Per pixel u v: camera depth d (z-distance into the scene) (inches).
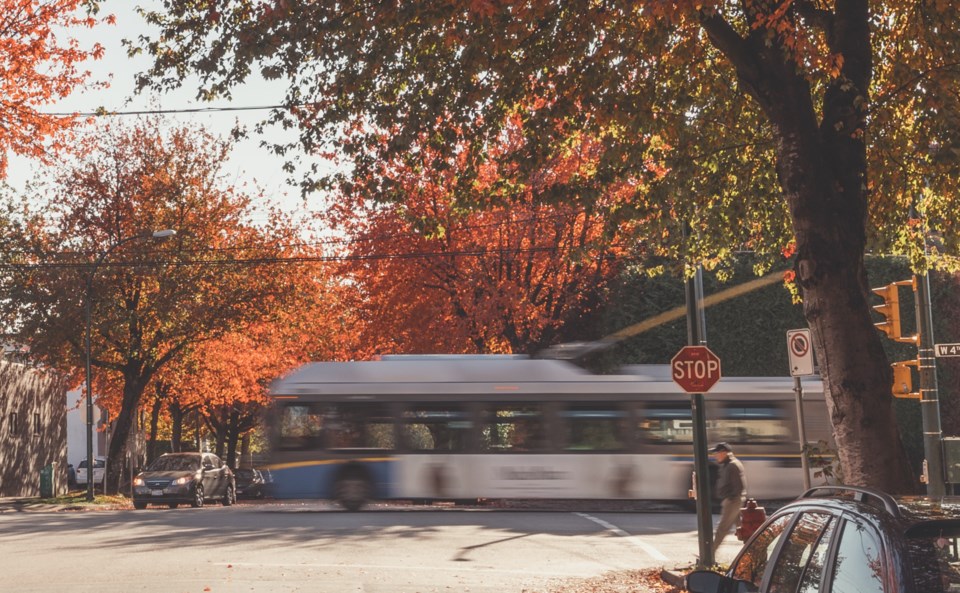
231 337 2004.2
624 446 1048.8
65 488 2074.3
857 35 453.7
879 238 602.5
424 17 475.8
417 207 1268.5
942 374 1315.2
